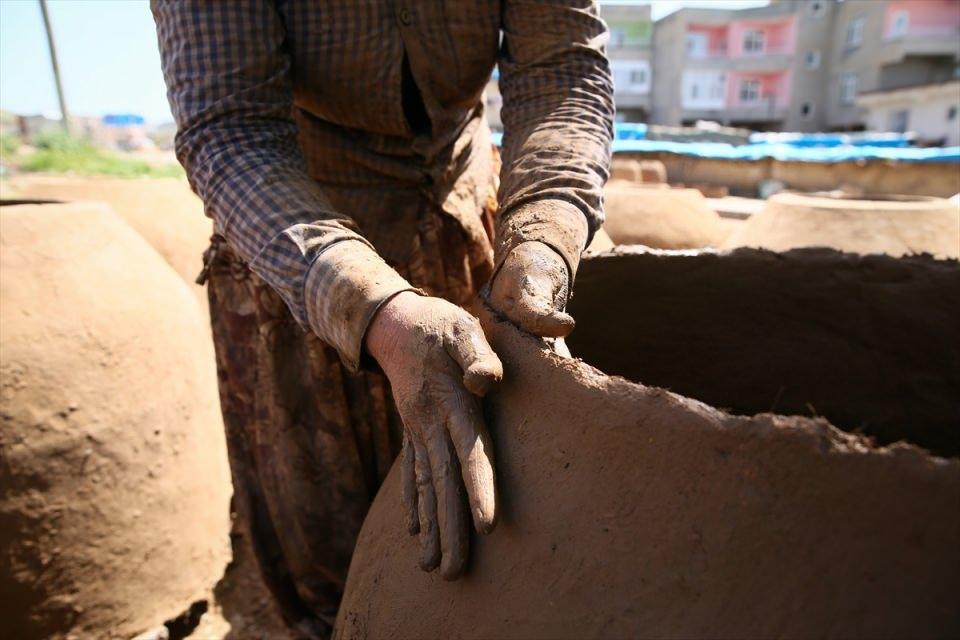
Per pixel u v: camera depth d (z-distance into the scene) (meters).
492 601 0.74
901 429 1.39
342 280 0.91
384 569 0.91
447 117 1.36
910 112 19.31
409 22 1.21
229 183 1.02
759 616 0.58
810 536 0.57
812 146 15.32
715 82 27.58
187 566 1.78
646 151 10.71
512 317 0.88
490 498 0.75
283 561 1.64
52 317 1.49
